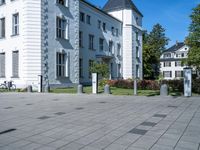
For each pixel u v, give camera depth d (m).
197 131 6.79
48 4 25.08
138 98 15.43
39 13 24.34
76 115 9.30
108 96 16.92
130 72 43.31
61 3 26.98
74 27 28.19
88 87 27.42
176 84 21.30
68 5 27.42
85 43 33.03
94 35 35.28
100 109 10.78
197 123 7.79
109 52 39.38
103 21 37.78
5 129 7.12
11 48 25.47
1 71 26.62
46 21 24.86
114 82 27.30
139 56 46.56
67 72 26.97
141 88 24.55
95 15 35.59
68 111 10.27
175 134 6.47
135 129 7.03
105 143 5.73
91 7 34.25
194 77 20.88
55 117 8.92
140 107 11.34
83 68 32.41
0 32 26.84
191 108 10.95
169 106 11.62
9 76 25.59
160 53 67.31
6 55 26.03
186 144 5.61
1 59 26.64
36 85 23.94
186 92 16.42
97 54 35.94
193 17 26.84
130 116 9.03
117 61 41.59
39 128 7.23
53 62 25.42
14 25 25.61
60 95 17.95
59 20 26.56
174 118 8.62
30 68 24.00
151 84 23.92
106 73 25.67
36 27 24.25
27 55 24.03
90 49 34.19
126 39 43.31
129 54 43.34
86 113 9.73
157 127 7.26
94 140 5.97
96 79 19.30
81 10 32.00
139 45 46.62
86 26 33.22
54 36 25.58
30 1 24.23
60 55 26.56
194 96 16.36
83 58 32.47
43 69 24.39
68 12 27.41
